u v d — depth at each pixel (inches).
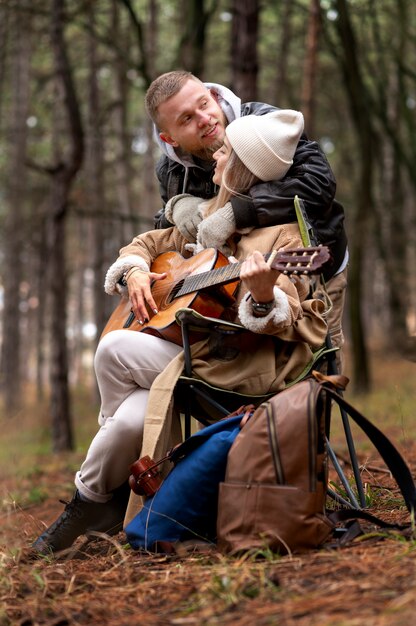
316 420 146.8
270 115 182.1
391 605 110.3
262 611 118.4
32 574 150.5
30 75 1082.7
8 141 1166.3
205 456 158.9
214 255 181.9
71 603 136.6
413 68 1027.9
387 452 158.1
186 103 192.2
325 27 692.1
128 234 933.2
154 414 169.0
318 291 193.2
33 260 1603.1
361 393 774.5
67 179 660.1
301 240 177.2
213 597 128.2
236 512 148.2
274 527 145.2
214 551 154.8
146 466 165.6
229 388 171.8
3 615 133.9
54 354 662.5
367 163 778.8
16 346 1112.2
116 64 876.6
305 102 617.3
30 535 214.5
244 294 176.2
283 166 179.3
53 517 302.0
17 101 1056.2
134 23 587.5
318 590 123.5
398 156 835.4
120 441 175.5
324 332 179.0
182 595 133.3
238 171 181.6
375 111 788.6
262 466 147.5
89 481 180.5
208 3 945.5
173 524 161.8
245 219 179.9
